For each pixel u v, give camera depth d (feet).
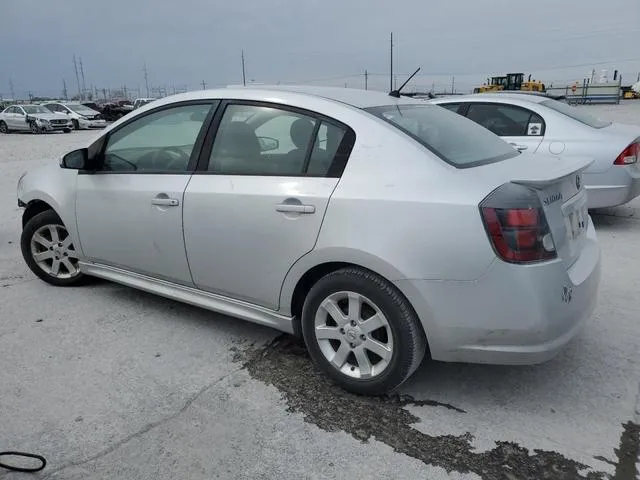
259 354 11.57
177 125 12.01
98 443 8.75
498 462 8.23
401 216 8.81
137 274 13.10
